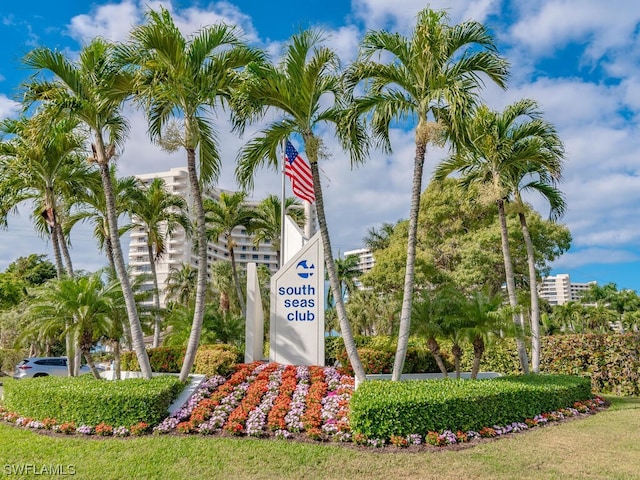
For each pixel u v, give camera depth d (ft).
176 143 39.52
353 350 37.29
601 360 55.67
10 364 98.53
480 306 42.47
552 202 53.98
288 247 65.31
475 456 26.08
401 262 91.40
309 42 36.70
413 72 37.88
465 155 47.60
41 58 38.88
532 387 36.58
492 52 38.45
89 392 33.35
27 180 51.13
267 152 41.24
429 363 52.47
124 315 45.65
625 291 221.46
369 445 27.91
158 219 78.38
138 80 36.76
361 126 39.81
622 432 32.40
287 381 40.47
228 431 31.09
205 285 40.65
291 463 24.76
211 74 40.06
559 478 22.45
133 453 26.53
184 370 38.78
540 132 48.08
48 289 43.86
